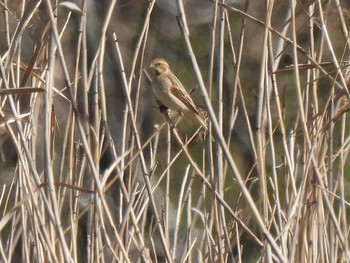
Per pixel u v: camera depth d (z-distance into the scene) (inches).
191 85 927.0
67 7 371.9
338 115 397.1
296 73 382.0
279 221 400.5
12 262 541.0
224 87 825.5
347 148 428.1
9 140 718.5
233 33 908.0
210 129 399.9
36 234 396.2
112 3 376.2
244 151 834.8
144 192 429.4
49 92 368.5
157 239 690.2
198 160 815.7
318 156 409.4
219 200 397.4
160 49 960.3
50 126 381.4
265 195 397.1
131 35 939.3
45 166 367.6
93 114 394.6
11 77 407.5
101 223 392.2
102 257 409.4
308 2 402.9
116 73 904.9
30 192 375.2
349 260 395.5
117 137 854.5
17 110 405.7
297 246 408.2
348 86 409.4
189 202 441.1
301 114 386.3
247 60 908.0
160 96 478.6
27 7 380.8
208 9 957.8
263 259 392.8
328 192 402.3
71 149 408.5
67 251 366.6
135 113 416.5
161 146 837.2
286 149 401.7
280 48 417.7
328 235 422.9
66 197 619.5
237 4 909.2
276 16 791.1
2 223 366.3
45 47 418.6
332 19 485.7
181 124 815.7
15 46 381.1
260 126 394.6
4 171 705.0
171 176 821.2
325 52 637.3
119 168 412.5
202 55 946.7
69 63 786.2
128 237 418.6
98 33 915.4
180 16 372.5
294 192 399.5
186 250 435.2
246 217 499.2
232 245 444.1
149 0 408.2
